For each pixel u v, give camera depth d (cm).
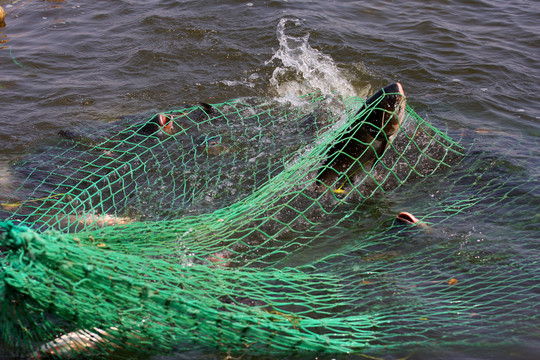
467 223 561
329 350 397
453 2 1258
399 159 702
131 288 354
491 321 419
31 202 617
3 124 806
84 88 923
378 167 686
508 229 546
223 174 676
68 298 355
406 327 417
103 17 1201
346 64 994
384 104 620
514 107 852
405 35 1101
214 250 498
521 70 968
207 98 898
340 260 512
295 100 896
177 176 673
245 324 380
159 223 487
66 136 777
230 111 855
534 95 890
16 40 1108
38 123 814
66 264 339
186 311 367
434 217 578
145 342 395
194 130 792
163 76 963
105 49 1060
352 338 409
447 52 1034
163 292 366
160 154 726
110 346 400
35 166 702
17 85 929
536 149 720
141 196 631
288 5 1217
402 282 472
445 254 510
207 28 1116
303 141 750
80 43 1083
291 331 389
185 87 929
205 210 600
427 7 1229
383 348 397
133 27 1140
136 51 1040
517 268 482
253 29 1110
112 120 831
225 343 397
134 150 738
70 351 396
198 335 392
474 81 934
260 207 589
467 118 820
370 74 966
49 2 1297
